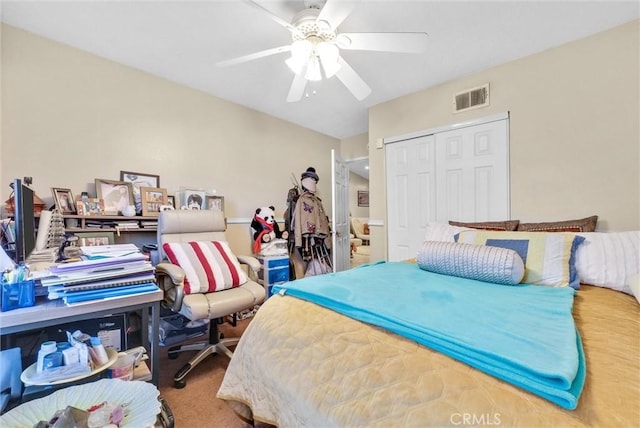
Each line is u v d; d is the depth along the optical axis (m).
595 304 1.25
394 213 3.16
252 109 3.48
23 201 1.29
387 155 3.21
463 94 2.65
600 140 2.02
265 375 1.08
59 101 2.19
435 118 2.84
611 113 1.98
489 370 0.71
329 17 1.48
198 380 1.79
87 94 2.32
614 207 1.96
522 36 2.07
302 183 3.63
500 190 2.45
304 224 3.45
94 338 1.19
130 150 2.55
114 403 0.90
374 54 2.30
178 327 2.33
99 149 2.38
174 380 1.72
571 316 1.00
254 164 3.50
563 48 2.16
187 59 2.42
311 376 0.92
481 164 2.55
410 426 0.66
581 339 0.87
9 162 1.99
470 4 1.75
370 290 1.31
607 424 0.55
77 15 1.89
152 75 2.68
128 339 1.73
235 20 1.93
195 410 1.51
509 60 2.39
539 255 1.62
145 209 2.50
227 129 3.24
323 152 4.36
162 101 2.74
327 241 3.71
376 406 0.73
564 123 2.15
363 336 0.95
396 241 3.13
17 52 2.02
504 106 2.43
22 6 1.81
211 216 2.45
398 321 0.95
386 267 1.92
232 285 2.12
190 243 2.20
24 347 1.40
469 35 2.06
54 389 1.12
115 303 1.25
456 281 1.52
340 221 3.63
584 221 1.96
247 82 2.83
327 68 1.81
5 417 0.82
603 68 2.00
